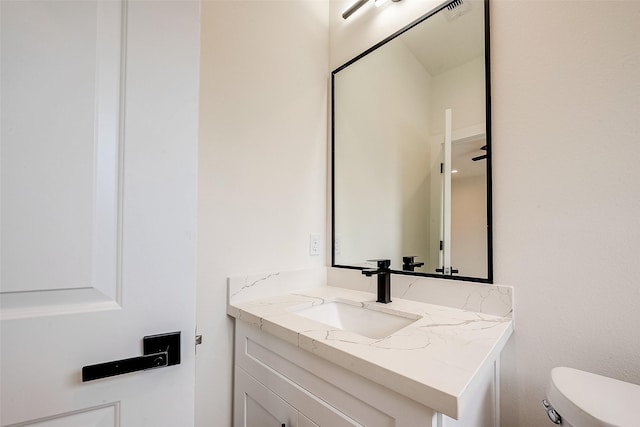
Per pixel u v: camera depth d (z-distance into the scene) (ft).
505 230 3.06
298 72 4.60
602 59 2.57
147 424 1.79
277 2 4.36
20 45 1.55
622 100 2.46
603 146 2.54
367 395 2.00
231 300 3.59
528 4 3.01
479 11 3.37
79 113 1.67
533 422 2.79
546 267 2.80
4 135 1.50
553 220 2.77
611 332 2.45
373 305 3.56
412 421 1.74
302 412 2.51
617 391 1.98
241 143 3.84
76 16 1.68
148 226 1.84
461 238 3.41
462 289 3.33
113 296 1.73
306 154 4.67
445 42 3.67
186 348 1.94
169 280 1.90
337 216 4.84
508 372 2.95
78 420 1.62
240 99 3.85
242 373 3.37
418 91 3.92
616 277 2.45
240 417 3.35
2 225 1.49
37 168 1.57
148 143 1.85
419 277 3.72
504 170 3.09
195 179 2.02
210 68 3.58
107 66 1.76
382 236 4.26
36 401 1.53
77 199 1.66
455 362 1.94
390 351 2.12
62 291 1.61
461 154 3.46
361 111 4.63
